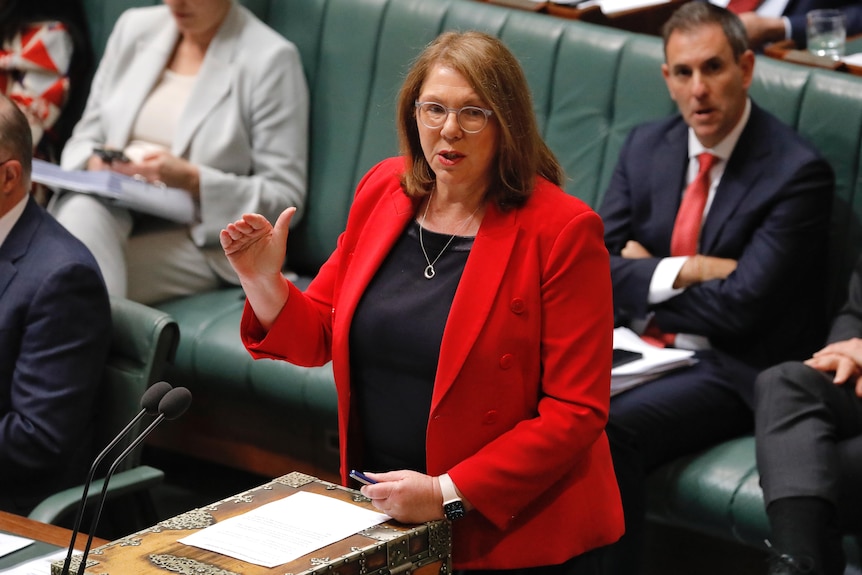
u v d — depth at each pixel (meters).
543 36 14.09
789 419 10.37
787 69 12.84
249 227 7.60
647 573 12.63
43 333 10.31
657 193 12.57
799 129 12.65
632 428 11.06
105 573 6.50
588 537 7.76
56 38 16.86
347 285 7.97
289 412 13.62
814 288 12.30
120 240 14.79
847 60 14.00
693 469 11.20
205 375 14.10
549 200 7.58
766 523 10.63
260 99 15.18
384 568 6.87
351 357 7.91
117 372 10.66
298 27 15.74
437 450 7.57
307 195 15.65
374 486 7.14
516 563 7.60
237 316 14.46
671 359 11.77
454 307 7.45
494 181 7.63
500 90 7.33
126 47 15.91
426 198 7.93
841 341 11.44
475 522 7.62
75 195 14.68
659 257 12.55
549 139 14.02
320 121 15.58
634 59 13.55
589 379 7.50
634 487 10.77
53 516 9.22
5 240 10.64
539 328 7.51
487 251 7.50
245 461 14.51
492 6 14.58
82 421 10.42
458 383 7.46
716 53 11.76
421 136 7.49
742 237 12.01
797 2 16.73
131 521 10.03
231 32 15.41
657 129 12.84
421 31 14.83
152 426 6.52
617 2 15.68
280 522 7.09
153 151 14.77
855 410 10.57
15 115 10.61
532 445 7.39
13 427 10.27
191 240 15.11
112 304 10.81
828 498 9.84
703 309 11.88
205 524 7.10
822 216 11.88
